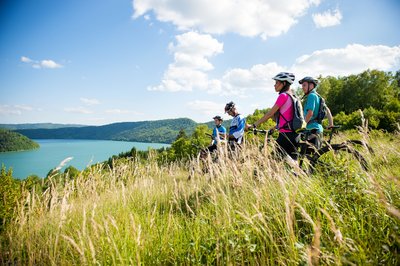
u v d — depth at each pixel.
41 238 3.36
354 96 65.19
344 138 5.66
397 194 2.37
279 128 4.09
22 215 3.62
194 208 3.77
